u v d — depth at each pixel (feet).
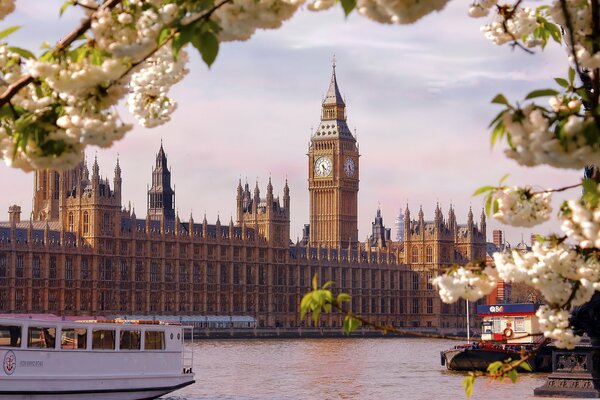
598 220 52.37
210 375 398.21
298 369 440.04
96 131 51.29
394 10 43.01
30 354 228.43
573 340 56.90
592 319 132.57
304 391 329.52
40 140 51.65
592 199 52.11
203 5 47.03
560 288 55.93
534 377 358.02
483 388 321.73
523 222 54.03
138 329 255.29
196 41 46.93
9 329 225.56
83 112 51.39
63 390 235.20
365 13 43.98
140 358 255.91
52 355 233.35
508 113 45.03
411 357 563.89
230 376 393.50
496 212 54.90
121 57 50.24
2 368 222.48
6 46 56.49
